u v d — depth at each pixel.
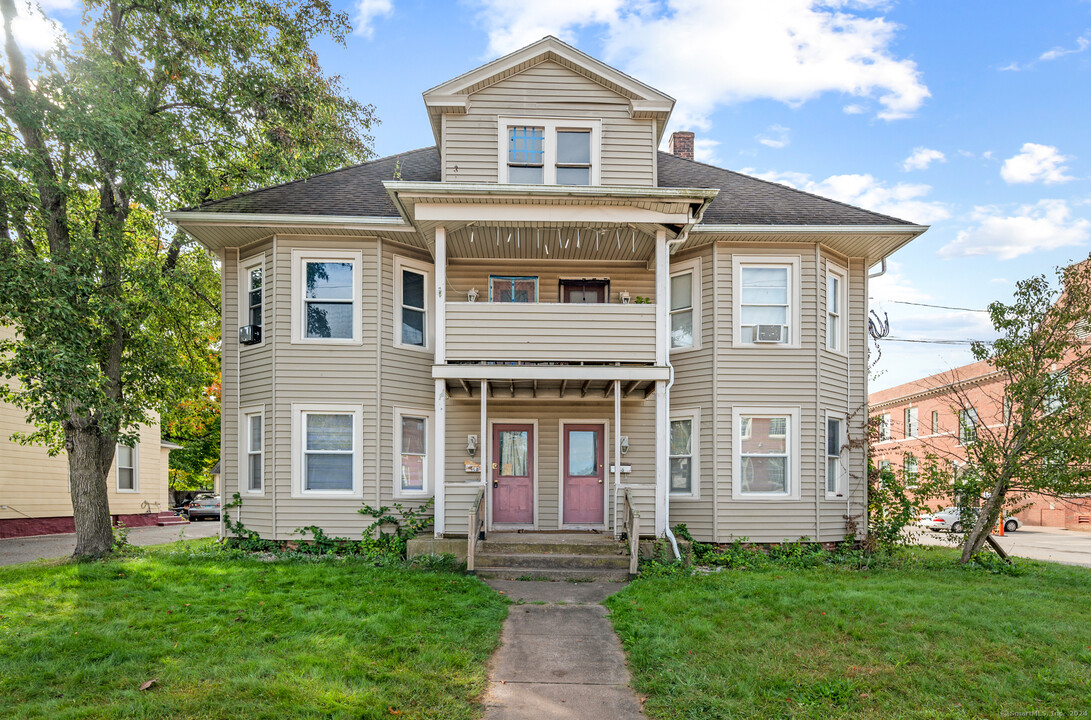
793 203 12.97
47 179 10.23
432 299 12.95
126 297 11.58
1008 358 11.25
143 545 14.59
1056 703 5.44
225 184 13.21
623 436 12.97
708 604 7.96
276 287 11.90
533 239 12.04
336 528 11.57
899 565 11.32
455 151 11.95
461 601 8.07
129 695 5.32
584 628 7.39
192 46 11.86
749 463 12.11
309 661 6.02
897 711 5.32
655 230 11.06
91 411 11.32
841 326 13.07
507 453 13.00
